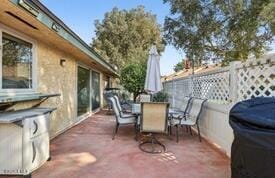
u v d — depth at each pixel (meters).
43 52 5.54
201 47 11.95
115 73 16.69
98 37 29.48
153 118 5.29
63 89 7.01
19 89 4.43
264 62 3.83
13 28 4.15
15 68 4.36
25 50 4.74
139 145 5.30
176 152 4.83
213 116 5.73
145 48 29.02
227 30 11.36
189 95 8.31
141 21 29.22
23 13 3.31
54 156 4.45
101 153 4.67
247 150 2.44
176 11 11.84
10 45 4.19
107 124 8.15
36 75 5.14
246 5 10.23
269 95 3.82
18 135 3.25
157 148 5.11
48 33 4.51
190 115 6.59
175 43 12.29
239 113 2.66
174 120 6.02
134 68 15.77
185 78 9.09
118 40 28.83
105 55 27.94
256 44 10.62
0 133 3.24
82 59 8.71
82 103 9.59
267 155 2.26
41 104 5.53
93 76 12.05
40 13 3.59
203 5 11.36
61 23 4.46
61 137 6.07
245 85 4.39
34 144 3.46
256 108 2.72
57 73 6.48
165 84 15.01
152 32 29.34
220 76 5.54
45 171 3.70
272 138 2.24
